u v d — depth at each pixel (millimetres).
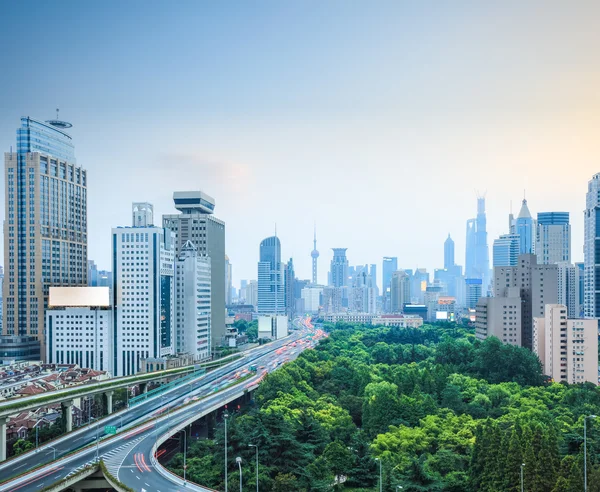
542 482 153750
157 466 188125
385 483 171625
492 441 170125
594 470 150125
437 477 174125
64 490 176500
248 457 188500
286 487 168500
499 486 161000
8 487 166750
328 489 170750
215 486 175750
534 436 163875
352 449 191750
